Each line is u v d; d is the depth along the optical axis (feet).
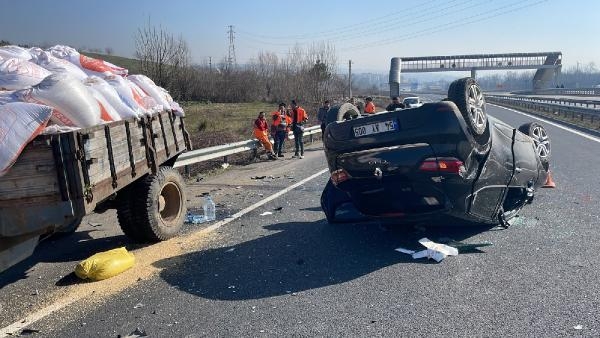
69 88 16.28
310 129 76.74
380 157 19.02
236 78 183.73
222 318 14.49
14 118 14.30
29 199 14.79
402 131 19.20
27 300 16.37
